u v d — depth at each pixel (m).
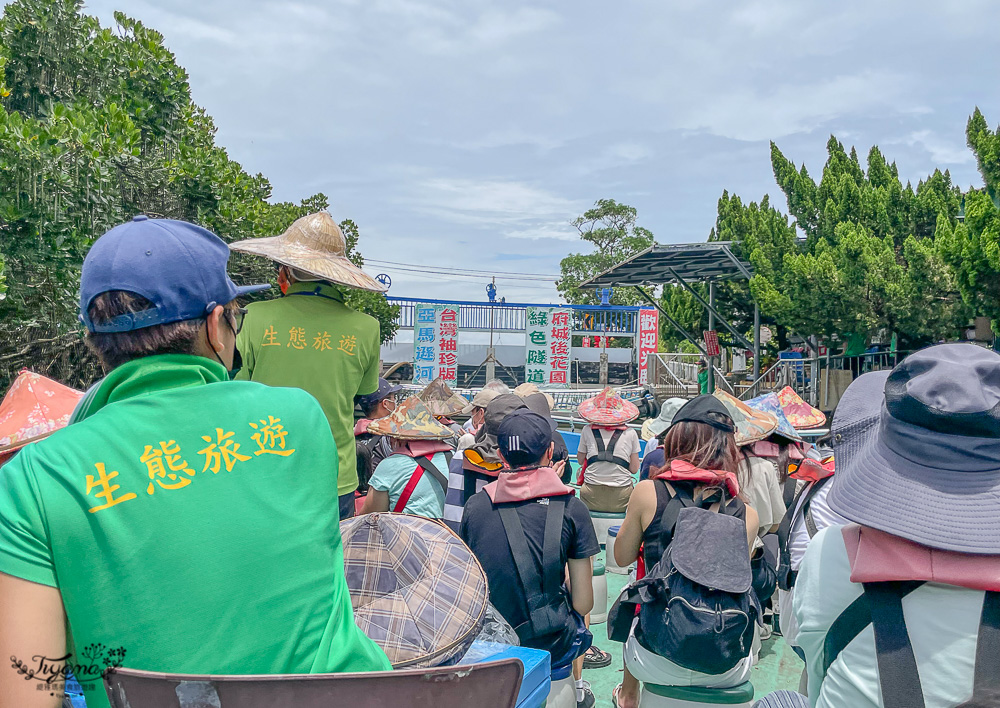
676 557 2.68
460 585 1.75
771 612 4.56
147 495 1.06
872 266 14.51
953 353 1.46
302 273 3.43
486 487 3.04
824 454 4.60
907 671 1.33
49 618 0.99
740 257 18.31
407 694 1.04
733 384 21.94
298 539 1.16
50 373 7.92
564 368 22.95
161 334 1.19
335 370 3.30
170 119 10.59
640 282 21.47
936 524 1.35
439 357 21.50
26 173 7.16
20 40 10.06
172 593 1.04
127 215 8.54
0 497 1.02
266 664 1.09
